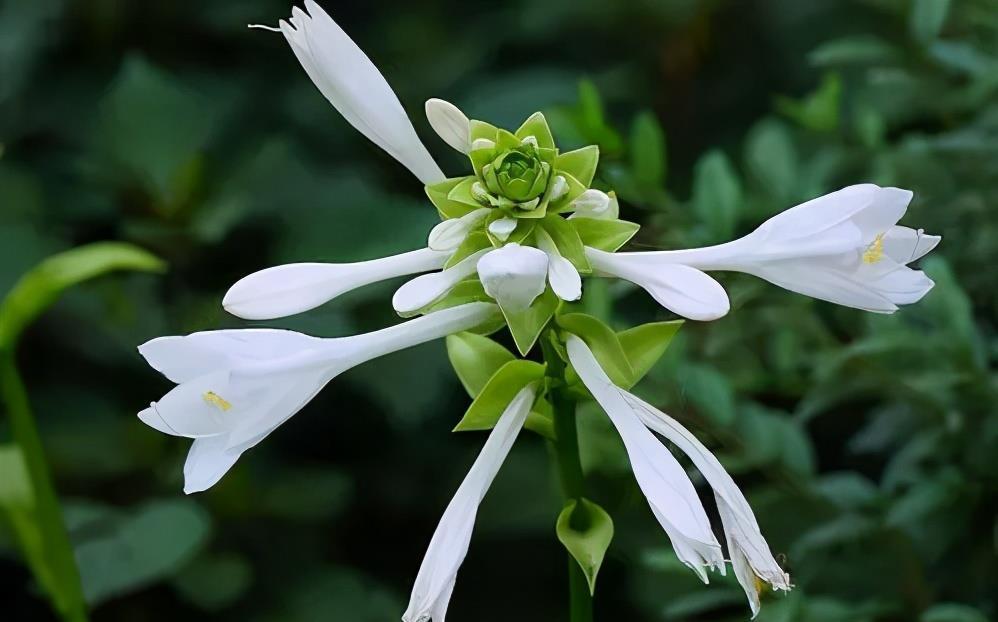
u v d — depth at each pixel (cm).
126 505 162
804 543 141
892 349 140
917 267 146
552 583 164
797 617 140
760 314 146
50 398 162
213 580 156
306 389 126
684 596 150
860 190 125
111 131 162
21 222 161
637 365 127
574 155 126
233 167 164
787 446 143
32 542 146
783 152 149
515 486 162
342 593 158
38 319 161
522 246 123
